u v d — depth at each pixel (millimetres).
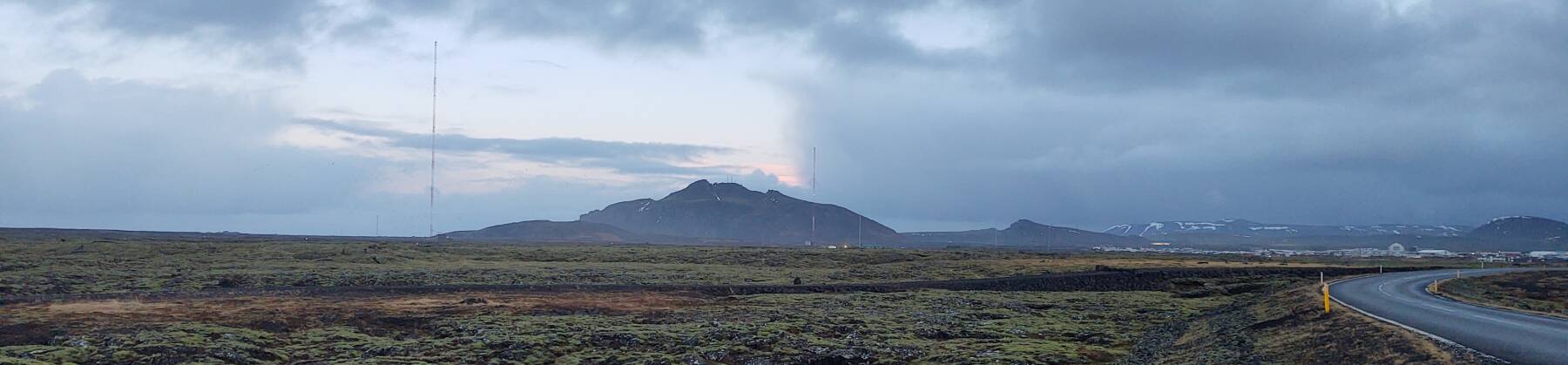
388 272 107000
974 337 50000
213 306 61688
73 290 78250
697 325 54344
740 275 115000
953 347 44281
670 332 50250
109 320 51781
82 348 41875
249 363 40094
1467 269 144250
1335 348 33938
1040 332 52031
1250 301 72688
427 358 41156
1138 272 121062
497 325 54000
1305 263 171250
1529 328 36969
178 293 69688
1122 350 44969
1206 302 78812
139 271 103312
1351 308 48125
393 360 40250
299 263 126875
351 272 106062
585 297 77750
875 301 78312
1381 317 42719
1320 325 41531
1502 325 38625
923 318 60094
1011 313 65562
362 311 60750
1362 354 31844
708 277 110312
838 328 53281
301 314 57344
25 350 40250
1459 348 29781
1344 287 76188
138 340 43969
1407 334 33906
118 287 81938
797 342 46188
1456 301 60312
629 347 45594
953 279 114062
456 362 40188
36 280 85125
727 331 50281
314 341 47062
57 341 44406
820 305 73000
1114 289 111062
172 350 41281
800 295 86125
